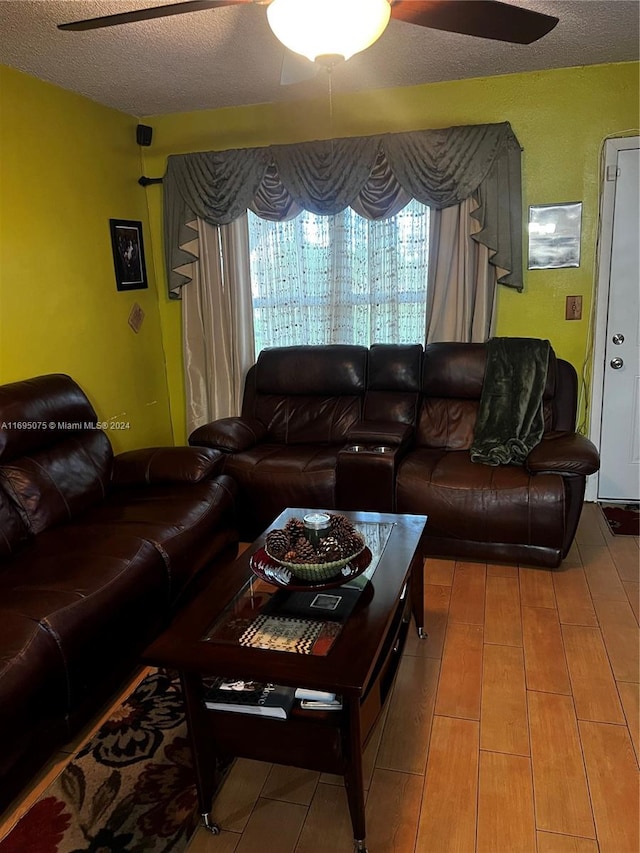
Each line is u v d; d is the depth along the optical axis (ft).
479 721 6.32
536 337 11.84
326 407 12.03
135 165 12.75
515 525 9.06
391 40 8.96
